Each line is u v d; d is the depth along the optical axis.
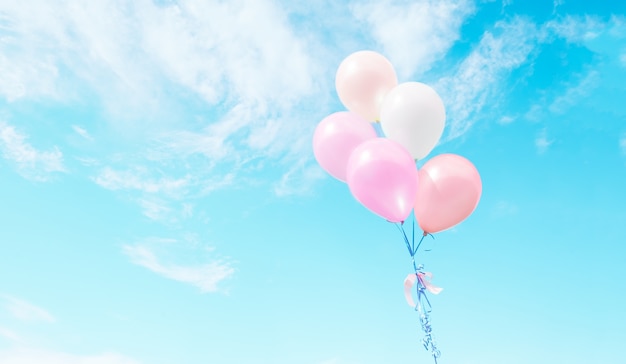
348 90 3.99
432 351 3.74
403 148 3.61
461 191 3.66
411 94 3.69
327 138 3.86
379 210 3.61
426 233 3.88
